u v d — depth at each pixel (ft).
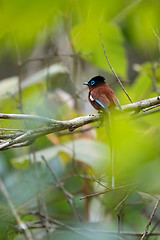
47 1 18.63
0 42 23.50
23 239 33.30
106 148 35.06
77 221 34.01
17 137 21.88
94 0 32.30
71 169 42.83
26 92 42.73
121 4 36.94
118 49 39.91
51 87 43.60
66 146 35.73
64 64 39.75
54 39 43.47
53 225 33.01
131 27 45.32
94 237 30.83
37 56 47.62
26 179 40.88
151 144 18.78
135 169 18.15
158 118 30.86
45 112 37.93
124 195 25.35
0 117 20.98
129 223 36.86
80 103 42.16
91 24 36.45
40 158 36.29
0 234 32.94
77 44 38.81
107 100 27.32
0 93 42.29
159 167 18.19
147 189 22.56
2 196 40.52
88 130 38.34
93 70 44.52
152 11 36.09
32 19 19.19
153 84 36.96
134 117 27.63
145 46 40.50
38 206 34.42
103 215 37.04
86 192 38.27
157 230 35.45
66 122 23.70
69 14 33.86
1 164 43.65
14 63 49.90
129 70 49.60
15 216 30.99
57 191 41.47
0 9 18.61
